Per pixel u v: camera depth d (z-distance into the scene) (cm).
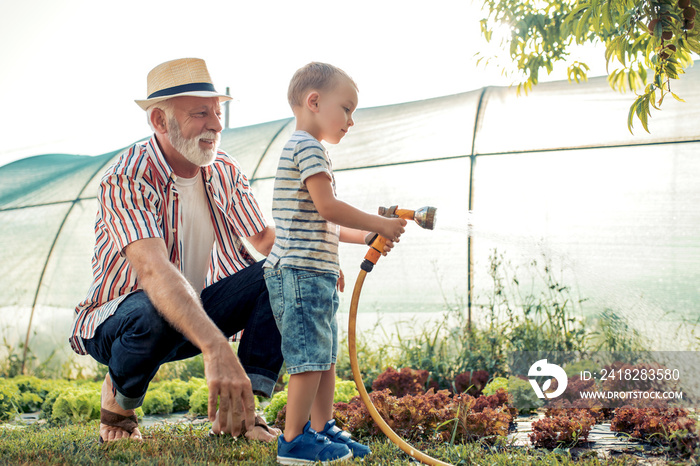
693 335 522
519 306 609
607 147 605
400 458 273
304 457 250
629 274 578
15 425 454
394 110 754
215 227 331
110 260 296
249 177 769
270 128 827
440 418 328
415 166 684
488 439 320
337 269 271
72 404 456
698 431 283
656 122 590
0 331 815
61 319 796
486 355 560
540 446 312
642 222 582
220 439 302
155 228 278
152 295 252
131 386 286
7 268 832
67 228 820
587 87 649
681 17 298
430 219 264
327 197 256
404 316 657
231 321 311
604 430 349
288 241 264
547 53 437
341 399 439
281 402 414
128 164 289
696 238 562
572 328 577
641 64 401
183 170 311
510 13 430
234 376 223
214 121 303
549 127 636
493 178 645
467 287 637
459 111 701
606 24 330
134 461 259
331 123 279
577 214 605
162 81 296
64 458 267
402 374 464
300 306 256
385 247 267
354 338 267
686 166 575
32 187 888
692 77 596
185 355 310
